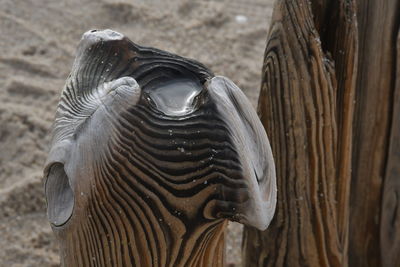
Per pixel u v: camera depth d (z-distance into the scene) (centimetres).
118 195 117
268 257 160
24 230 273
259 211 117
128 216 117
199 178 117
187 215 118
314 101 149
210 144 117
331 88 149
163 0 395
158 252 119
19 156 302
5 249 266
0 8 381
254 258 162
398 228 175
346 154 157
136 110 117
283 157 152
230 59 362
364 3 167
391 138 172
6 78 340
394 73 169
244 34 378
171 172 117
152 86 124
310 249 157
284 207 155
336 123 153
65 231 119
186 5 392
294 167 152
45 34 368
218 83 118
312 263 158
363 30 169
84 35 128
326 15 151
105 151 116
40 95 332
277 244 158
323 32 152
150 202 117
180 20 382
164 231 118
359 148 175
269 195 120
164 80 125
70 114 120
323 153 152
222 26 383
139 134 117
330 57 150
